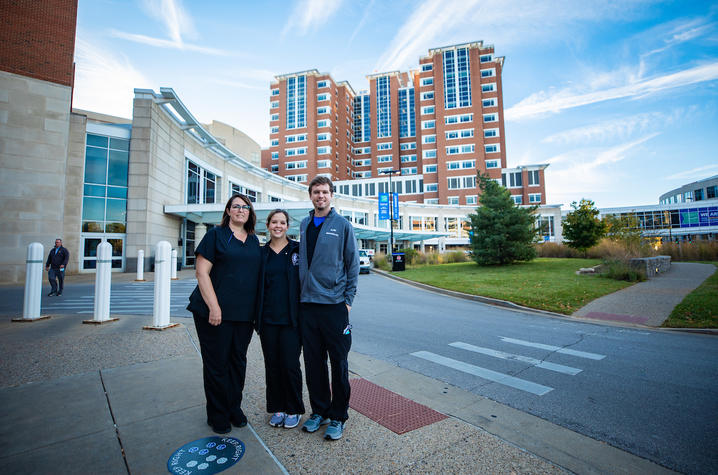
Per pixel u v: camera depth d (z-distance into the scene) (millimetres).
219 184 31172
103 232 20875
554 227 55688
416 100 79250
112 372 3914
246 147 55500
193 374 3871
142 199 21422
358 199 46719
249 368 4258
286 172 76125
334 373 2748
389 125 85250
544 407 3453
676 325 7492
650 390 3938
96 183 20859
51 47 18703
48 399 3180
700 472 2359
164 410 2996
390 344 5891
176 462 2246
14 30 17844
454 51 66875
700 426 3066
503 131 66188
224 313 2689
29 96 18000
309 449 2477
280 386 2844
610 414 3307
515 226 20031
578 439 2803
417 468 2273
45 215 18031
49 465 2170
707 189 70875
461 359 5090
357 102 95312
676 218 57969
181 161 25688
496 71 67312
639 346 5926
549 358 5188
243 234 3006
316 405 2807
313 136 76250
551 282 13555
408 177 69812
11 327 6348
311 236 2916
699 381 4230
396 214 29797
